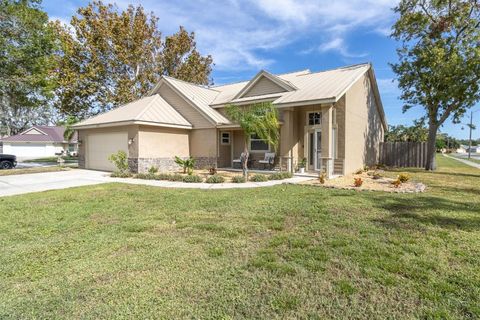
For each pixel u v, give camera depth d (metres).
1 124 39.50
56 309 2.61
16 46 15.23
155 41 25.09
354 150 14.41
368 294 2.83
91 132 16.97
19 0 15.71
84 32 21.52
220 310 2.58
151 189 9.19
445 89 15.15
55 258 3.73
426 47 15.88
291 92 14.27
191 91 18.11
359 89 14.96
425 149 18.28
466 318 2.47
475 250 3.91
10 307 2.64
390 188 9.13
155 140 14.80
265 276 3.20
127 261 3.61
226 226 5.04
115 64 22.69
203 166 16.16
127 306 2.64
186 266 3.46
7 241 4.36
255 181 11.10
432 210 6.14
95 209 6.41
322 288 2.94
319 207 6.43
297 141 14.30
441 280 3.09
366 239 4.34
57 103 22.36
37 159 33.75
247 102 15.52
